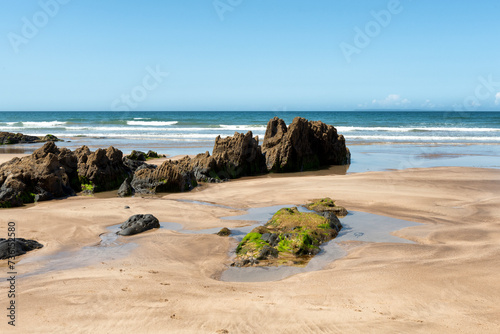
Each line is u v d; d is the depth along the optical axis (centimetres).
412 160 3173
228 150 2561
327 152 2966
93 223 1398
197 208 1644
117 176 2177
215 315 680
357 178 2300
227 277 928
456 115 13500
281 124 3020
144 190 2000
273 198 1842
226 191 2041
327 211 1508
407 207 1641
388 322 659
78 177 2048
